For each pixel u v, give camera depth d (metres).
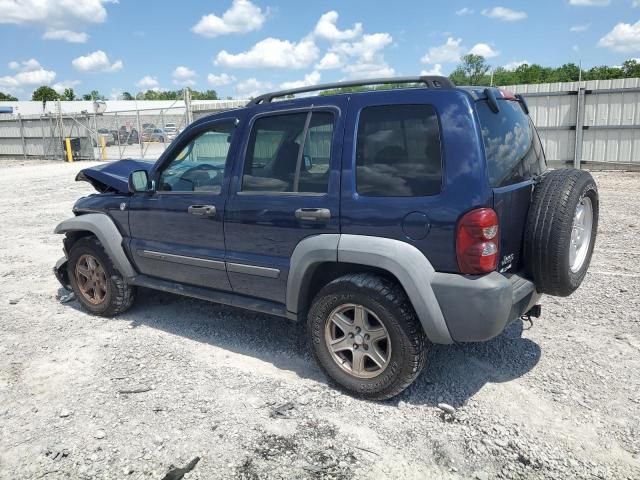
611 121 14.10
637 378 3.63
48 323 5.11
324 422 3.27
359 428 3.20
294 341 4.51
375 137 3.33
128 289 5.10
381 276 3.40
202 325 4.92
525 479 2.72
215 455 2.98
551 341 4.26
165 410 3.45
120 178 5.00
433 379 3.74
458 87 3.21
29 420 3.40
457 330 3.11
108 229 4.90
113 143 30.52
